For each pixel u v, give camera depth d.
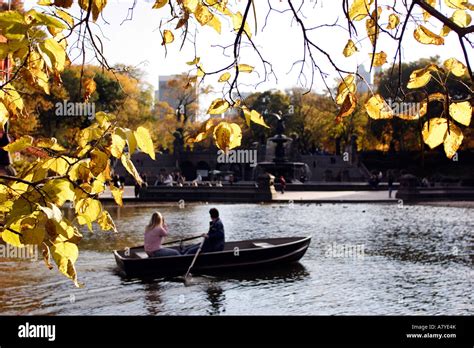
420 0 2.06
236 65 2.47
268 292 12.76
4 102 2.41
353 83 2.37
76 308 11.13
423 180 56.84
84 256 17.27
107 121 2.33
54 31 2.36
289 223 28.48
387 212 35.47
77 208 2.31
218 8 2.48
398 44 2.29
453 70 2.14
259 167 64.62
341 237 22.75
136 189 45.75
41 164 2.29
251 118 2.37
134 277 14.14
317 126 87.56
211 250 15.51
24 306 11.18
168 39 2.49
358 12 2.39
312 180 82.94
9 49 1.89
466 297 12.12
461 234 23.81
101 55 2.50
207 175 89.31
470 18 2.20
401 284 13.48
